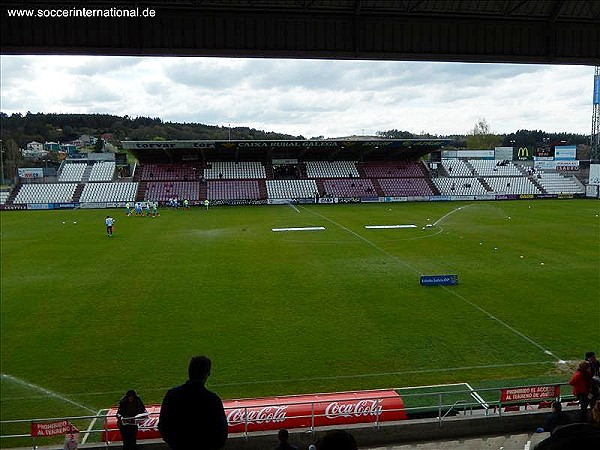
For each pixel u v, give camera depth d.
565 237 41.62
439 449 10.93
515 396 12.03
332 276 27.98
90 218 57.91
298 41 14.24
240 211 65.19
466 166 92.00
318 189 80.88
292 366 16.08
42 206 70.38
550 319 20.47
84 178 80.50
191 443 5.11
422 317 20.75
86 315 21.27
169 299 23.59
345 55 14.48
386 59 14.74
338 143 76.25
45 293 24.75
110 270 29.73
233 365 16.16
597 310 21.66
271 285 26.05
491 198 82.00
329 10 14.11
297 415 11.84
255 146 76.00
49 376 15.48
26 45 13.12
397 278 27.50
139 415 10.49
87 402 13.95
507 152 113.69
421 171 88.88
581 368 10.90
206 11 13.65
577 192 86.06
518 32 15.17
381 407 12.14
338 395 12.80
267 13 13.91
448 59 14.98
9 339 18.53
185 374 15.57
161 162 84.88
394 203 76.44
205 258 33.19
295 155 86.00
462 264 31.11
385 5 14.26
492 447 10.87
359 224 50.66
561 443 3.01
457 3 14.41
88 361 16.55
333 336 18.64
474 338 18.39
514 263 31.36
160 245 38.41
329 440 3.73
